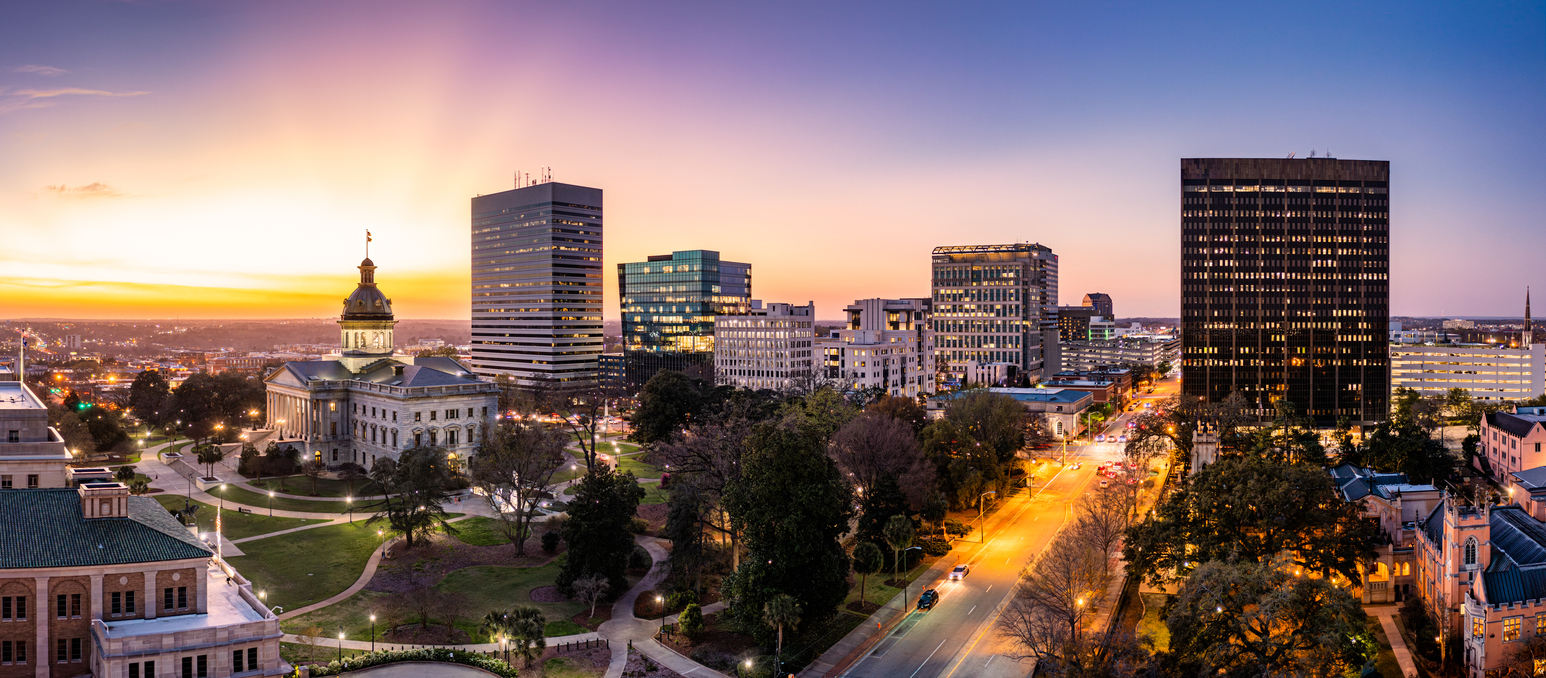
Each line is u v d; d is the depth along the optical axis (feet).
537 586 348.18
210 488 508.53
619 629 309.01
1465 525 283.59
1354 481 407.85
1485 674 265.75
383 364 625.00
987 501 505.25
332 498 491.31
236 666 233.55
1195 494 337.52
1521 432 507.30
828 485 296.71
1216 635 244.63
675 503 348.38
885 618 322.14
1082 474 594.24
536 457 413.80
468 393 574.56
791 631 301.43
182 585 250.98
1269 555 283.18
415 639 289.94
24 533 240.94
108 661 216.74
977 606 333.42
